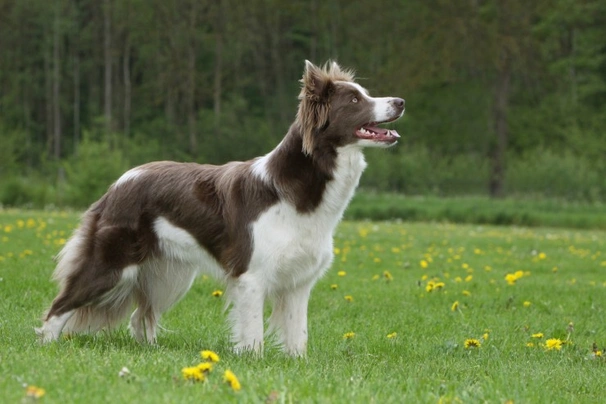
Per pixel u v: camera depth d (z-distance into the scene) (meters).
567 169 40.31
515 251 18.62
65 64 61.91
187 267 7.57
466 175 42.53
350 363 7.00
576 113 48.25
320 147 6.98
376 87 47.09
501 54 44.56
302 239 6.98
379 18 51.03
